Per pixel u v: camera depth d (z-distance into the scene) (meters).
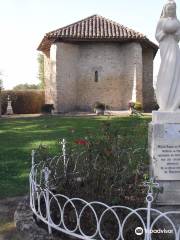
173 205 3.64
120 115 15.24
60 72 17.98
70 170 3.84
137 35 17.84
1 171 5.64
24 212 3.57
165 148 3.61
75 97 18.94
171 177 3.63
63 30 18.05
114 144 3.66
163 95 3.68
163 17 3.70
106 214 3.04
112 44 18.75
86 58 18.86
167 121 3.61
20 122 12.88
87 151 3.65
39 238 3.05
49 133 9.82
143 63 20.12
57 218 3.28
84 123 11.74
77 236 2.92
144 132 4.60
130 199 3.24
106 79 18.83
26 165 6.00
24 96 21.47
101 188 3.34
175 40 3.68
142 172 3.81
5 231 3.45
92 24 18.88
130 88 18.39
